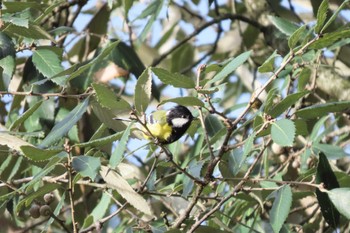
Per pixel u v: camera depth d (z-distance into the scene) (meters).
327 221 8.30
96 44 12.94
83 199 11.64
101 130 8.62
